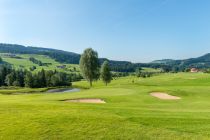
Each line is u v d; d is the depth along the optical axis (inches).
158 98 1720.0
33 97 1925.4
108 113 950.4
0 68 7480.3
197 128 784.3
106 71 4729.3
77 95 1904.5
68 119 845.2
